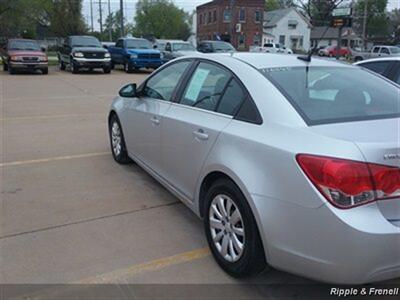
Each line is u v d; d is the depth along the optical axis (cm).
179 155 386
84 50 2230
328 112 289
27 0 3344
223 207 315
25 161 598
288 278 313
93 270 322
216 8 5959
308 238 250
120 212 427
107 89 1574
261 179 275
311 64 357
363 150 239
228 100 335
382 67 679
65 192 479
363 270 236
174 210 434
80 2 4738
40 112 1034
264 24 6328
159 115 426
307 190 247
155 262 335
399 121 286
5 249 350
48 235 376
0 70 2391
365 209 237
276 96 298
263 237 274
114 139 594
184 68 423
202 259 340
